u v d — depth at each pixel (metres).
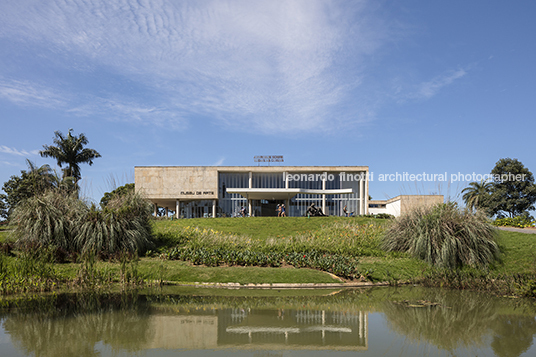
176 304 8.25
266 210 46.50
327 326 6.70
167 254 13.54
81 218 12.92
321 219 24.38
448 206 13.81
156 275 11.22
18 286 9.20
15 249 12.61
